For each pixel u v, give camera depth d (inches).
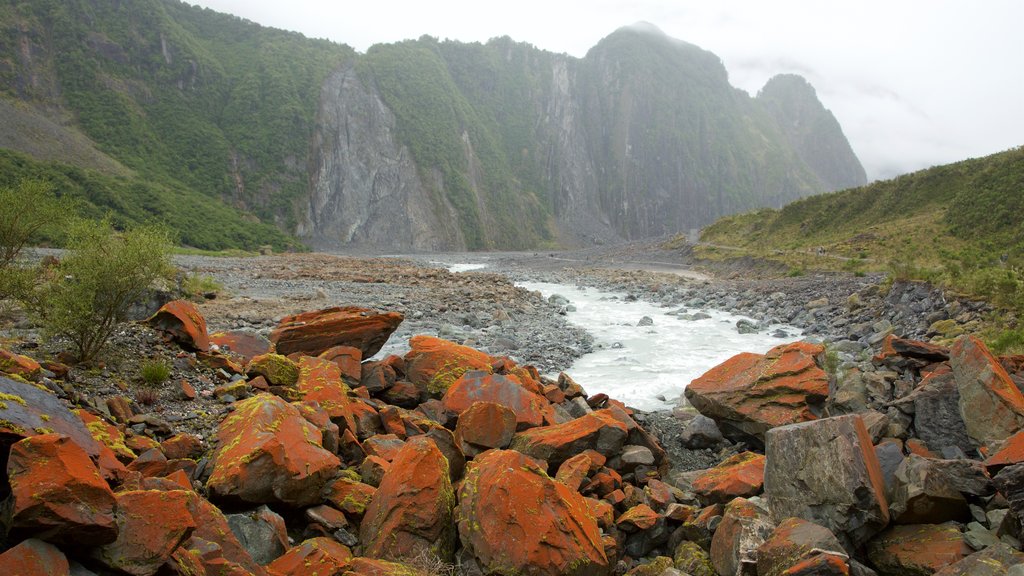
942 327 855.1
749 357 500.7
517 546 253.0
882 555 281.7
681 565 302.4
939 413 393.4
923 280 1053.2
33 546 169.6
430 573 246.5
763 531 288.7
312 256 3390.7
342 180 6358.3
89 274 349.7
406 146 7175.2
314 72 6899.6
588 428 396.5
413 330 932.0
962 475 288.7
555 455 381.4
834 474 291.4
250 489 252.2
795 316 1252.5
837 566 238.1
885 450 343.3
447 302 1283.2
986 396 364.2
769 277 2117.4
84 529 177.0
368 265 2546.8
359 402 402.3
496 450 324.8
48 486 174.7
